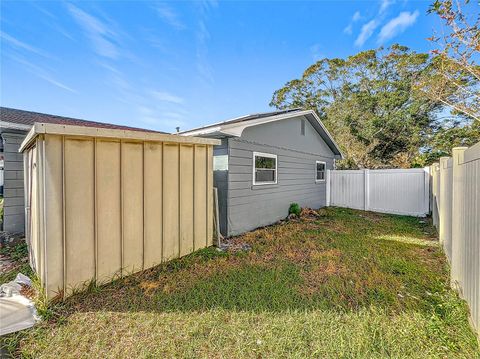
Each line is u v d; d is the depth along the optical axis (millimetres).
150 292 2982
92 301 2752
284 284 3205
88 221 3027
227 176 5727
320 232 6172
